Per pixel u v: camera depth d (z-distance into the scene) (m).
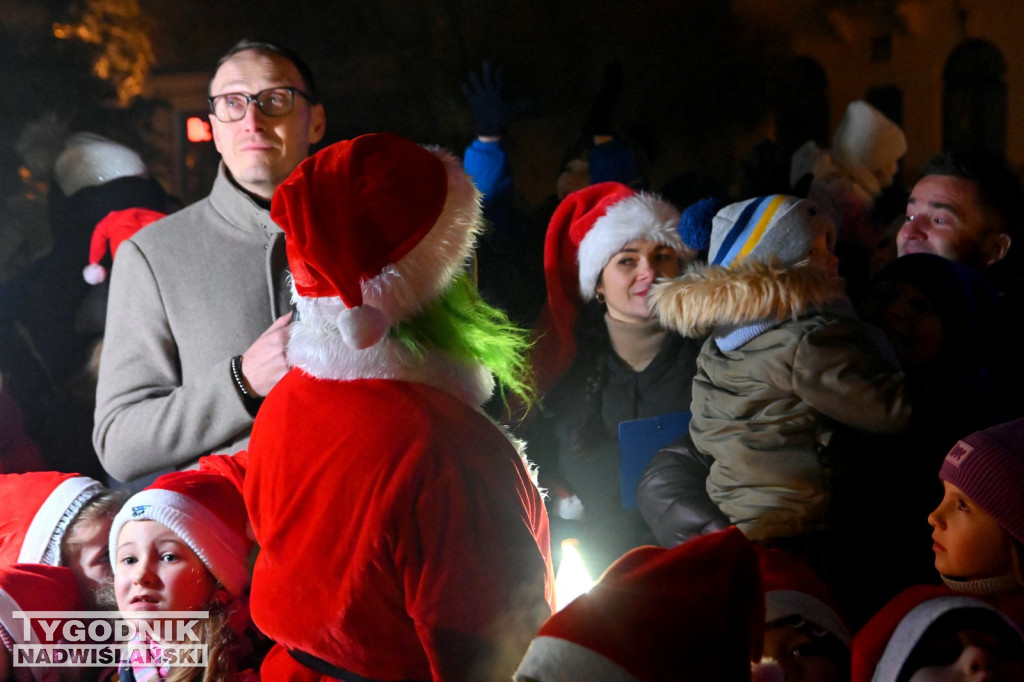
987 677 1.32
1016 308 2.60
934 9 11.38
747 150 11.34
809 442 1.89
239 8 10.68
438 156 1.29
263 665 1.35
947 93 11.50
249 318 2.04
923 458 2.00
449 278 1.25
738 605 1.08
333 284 1.16
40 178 7.29
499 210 3.14
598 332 2.49
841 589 1.88
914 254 2.26
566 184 3.62
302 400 1.26
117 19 8.50
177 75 10.23
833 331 1.86
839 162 3.73
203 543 1.71
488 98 3.18
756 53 11.32
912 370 2.16
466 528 1.13
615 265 2.41
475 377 1.28
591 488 2.41
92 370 2.96
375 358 1.21
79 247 3.46
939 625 1.37
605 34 11.22
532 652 1.06
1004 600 1.55
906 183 11.08
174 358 2.05
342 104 11.09
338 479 1.17
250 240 2.09
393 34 11.01
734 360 1.97
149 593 1.71
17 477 2.14
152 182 3.65
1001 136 11.30
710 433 1.99
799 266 1.89
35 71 7.95
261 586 1.27
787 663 1.46
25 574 1.91
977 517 1.55
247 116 2.10
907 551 1.99
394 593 1.17
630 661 1.02
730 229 1.99
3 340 3.20
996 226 2.60
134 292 2.06
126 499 2.09
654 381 2.42
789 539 1.89
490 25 11.07
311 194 1.18
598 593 1.10
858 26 11.48
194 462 2.02
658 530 2.09
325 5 10.91
